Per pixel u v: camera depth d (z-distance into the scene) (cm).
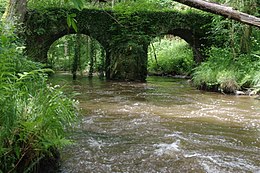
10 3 680
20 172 255
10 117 230
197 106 713
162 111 642
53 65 1888
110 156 351
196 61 1529
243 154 368
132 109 659
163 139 425
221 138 437
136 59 1342
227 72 1000
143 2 1395
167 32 1374
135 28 1357
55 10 1295
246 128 500
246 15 334
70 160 334
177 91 1011
